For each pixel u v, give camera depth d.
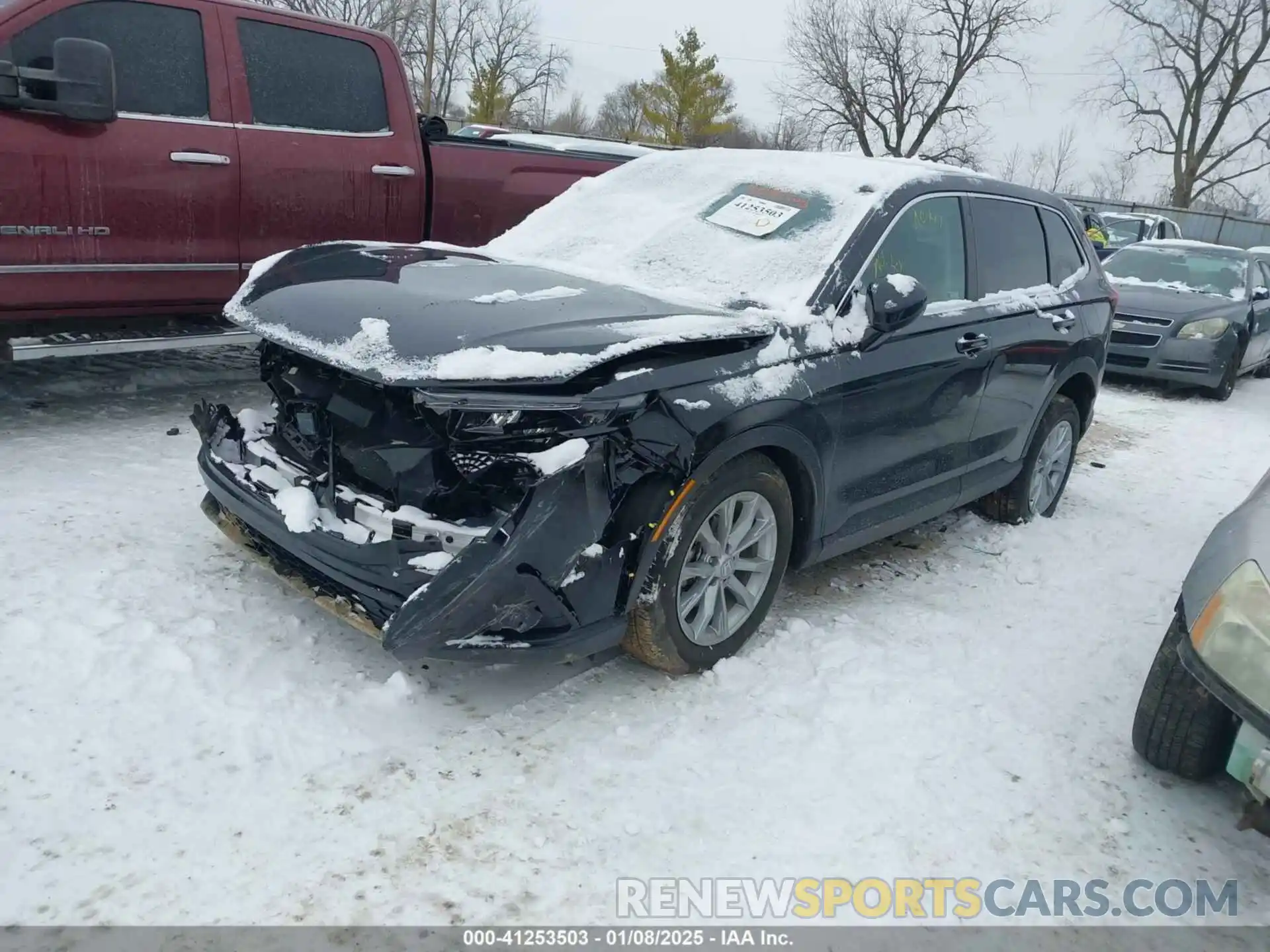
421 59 45.62
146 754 2.70
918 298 3.55
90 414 5.44
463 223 6.32
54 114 4.55
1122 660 3.88
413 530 2.82
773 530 3.47
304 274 3.55
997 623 4.12
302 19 5.50
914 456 4.11
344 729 2.89
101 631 3.22
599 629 2.95
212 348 7.21
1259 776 2.49
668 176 4.65
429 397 2.64
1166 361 10.08
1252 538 2.72
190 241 5.14
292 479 3.22
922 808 2.82
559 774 2.80
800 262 3.75
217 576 3.69
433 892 2.35
